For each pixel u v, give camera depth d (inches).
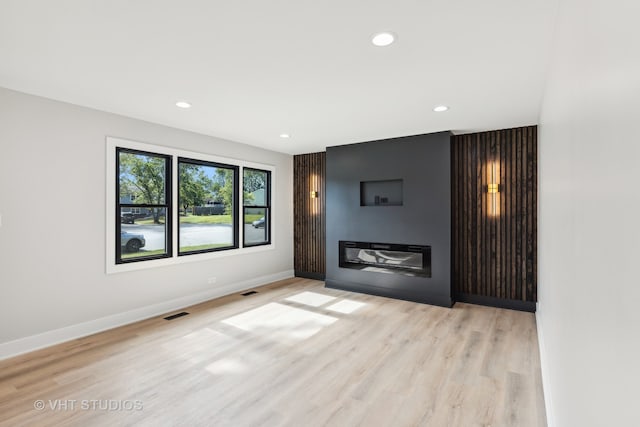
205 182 186.5
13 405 87.2
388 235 189.3
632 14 19.6
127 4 66.1
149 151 154.8
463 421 81.0
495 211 170.7
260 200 223.3
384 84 108.3
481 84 107.8
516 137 165.3
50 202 124.1
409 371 104.8
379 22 72.8
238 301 181.0
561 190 60.4
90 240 135.3
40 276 121.8
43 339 122.2
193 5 66.5
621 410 22.2
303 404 87.8
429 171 176.6
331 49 85.2
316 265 236.1
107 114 139.9
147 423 80.1
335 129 168.6
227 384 97.3
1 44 82.4
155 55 88.5
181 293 170.1
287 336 132.5
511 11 68.0
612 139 24.7
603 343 27.7
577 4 42.1
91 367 107.2
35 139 120.1
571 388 46.8
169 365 108.5
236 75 101.4
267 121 153.5
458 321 149.6
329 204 211.9
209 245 188.5
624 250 21.6
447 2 65.3
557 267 66.2
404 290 183.9
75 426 79.0
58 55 88.5
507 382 98.3
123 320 145.6
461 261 180.1
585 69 36.4
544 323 104.7
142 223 155.9
